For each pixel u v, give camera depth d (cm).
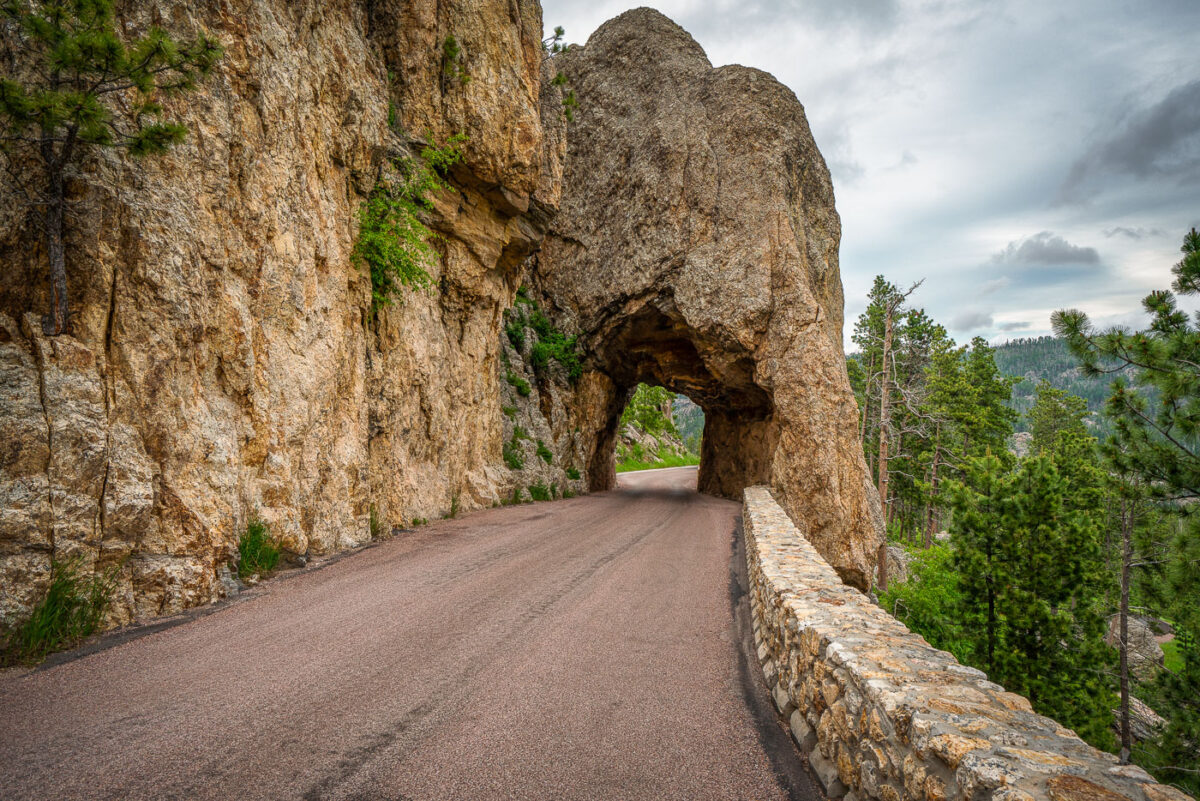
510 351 2666
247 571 810
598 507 2098
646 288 2638
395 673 529
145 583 647
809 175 2709
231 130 867
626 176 2781
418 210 1570
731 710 498
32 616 534
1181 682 1315
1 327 599
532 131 1844
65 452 591
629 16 3095
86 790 335
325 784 352
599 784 370
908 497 3878
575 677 543
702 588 933
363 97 1274
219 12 864
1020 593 1547
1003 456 3294
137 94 720
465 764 383
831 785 367
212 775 357
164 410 705
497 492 1966
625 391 3491
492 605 760
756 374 2408
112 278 670
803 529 2177
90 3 564
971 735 262
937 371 4034
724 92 2631
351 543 1095
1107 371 1027
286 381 968
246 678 504
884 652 388
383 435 1352
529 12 1969
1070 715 1480
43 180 631
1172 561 1094
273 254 963
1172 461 1005
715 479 3294
